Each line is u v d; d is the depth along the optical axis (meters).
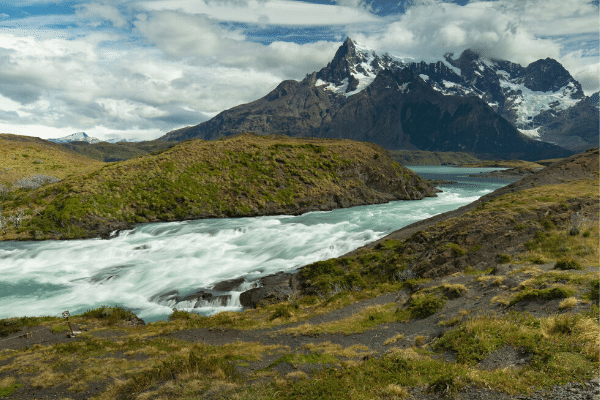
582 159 68.50
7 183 83.00
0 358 19.73
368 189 98.31
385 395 11.59
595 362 10.69
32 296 35.91
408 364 13.50
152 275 40.75
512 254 30.84
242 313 29.14
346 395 11.89
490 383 10.95
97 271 43.44
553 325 13.37
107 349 20.33
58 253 49.72
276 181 88.19
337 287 33.28
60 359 18.61
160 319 30.62
